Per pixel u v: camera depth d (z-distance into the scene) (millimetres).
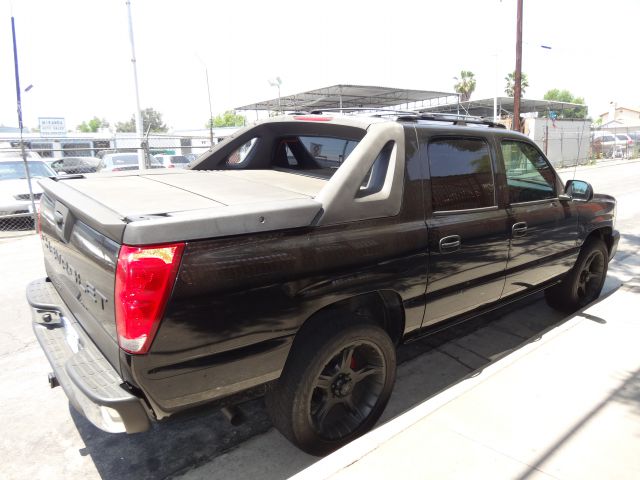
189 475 2688
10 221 10773
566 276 4676
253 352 2279
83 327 2539
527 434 2652
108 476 2689
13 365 4047
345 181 2613
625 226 9500
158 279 1988
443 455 2475
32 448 2939
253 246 2240
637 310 4438
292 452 2877
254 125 3986
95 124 87438
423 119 3314
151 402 2090
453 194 3244
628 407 2910
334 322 2586
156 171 3803
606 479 2322
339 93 26422
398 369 3906
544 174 4141
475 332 4613
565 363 3447
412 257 2896
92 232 2312
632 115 91438
